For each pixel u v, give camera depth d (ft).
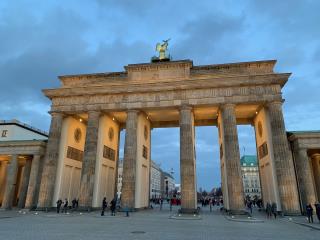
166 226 92.84
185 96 165.07
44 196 163.73
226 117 157.17
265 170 167.84
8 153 191.11
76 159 193.77
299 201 149.59
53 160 170.81
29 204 173.37
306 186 144.97
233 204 141.18
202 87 162.91
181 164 153.69
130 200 153.58
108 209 172.24
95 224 97.45
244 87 160.15
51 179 167.43
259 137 181.57
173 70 173.58
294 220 116.26
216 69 171.22
